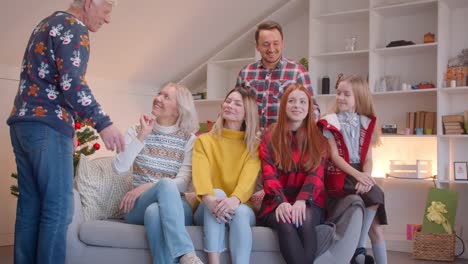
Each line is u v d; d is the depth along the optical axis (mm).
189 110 2838
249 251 2400
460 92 4664
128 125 5438
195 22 4980
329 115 2859
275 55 3289
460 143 4707
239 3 4973
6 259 3699
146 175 2781
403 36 4980
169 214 2352
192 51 5434
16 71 4363
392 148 5000
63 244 2121
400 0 4914
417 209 4871
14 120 2049
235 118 2691
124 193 2861
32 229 2123
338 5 5305
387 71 5023
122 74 5234
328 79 5094
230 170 2674
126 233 2523
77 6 2221
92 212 2748
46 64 2055
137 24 4641
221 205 2391
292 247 2324
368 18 5125
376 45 4871
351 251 2479
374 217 2816
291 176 2605
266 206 2561
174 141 2826
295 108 2617
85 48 2088
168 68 5551
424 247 4254
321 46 5242
